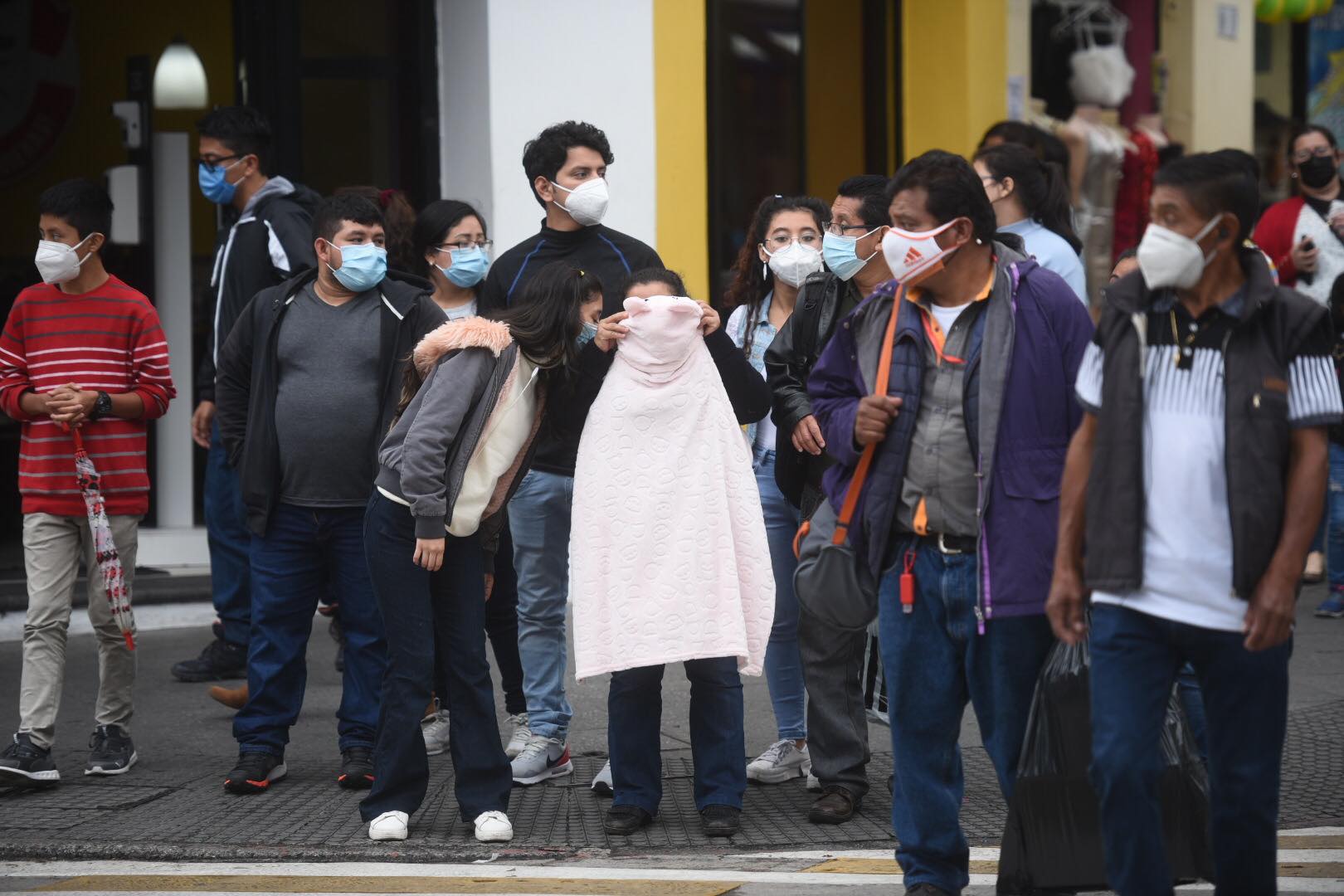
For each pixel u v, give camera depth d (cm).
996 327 740
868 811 1007
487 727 961
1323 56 2736
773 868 897
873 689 975
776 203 1061
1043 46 2156
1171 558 649
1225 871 675
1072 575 687
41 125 2016
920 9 1984
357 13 1722
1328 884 836
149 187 1797
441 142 1720
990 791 1055
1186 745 720
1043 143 1401
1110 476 658
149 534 1775
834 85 1991
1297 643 1493
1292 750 1141
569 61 1673
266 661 1073
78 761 1148
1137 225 2117
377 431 1060
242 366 1097
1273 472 638
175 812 1017
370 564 947
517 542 1071
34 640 1074
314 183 1723
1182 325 657
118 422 1098
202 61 1916
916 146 1998
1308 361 640
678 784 1081
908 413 758
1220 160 640
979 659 754
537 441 961
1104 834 669
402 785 959
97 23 1978
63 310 1096
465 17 1672
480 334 923
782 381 1002
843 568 772
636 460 940
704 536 938
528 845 946
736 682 970
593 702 1307
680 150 1742
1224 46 2380
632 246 1105
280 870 906
